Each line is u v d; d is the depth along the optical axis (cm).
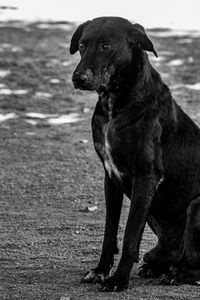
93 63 959
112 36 967
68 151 1753
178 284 999
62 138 1859
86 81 952
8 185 1498
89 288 985
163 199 1010
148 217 1043
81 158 1698
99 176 1573
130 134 972
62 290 977
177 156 1004
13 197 1426
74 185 1505
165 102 998
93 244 1170
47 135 1881
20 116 2039
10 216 1311
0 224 1266
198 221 977
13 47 2877
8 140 1828
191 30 3209
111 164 1004
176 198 1011
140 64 979
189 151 1013
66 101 2194
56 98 2217
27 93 2250
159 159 985
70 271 1053
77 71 957
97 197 1433
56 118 2033
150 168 976
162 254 1025
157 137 981
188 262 1001
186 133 1017
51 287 988
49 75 2459
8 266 1073
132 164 980
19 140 1831
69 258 1109
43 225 1262
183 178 1009
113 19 988
